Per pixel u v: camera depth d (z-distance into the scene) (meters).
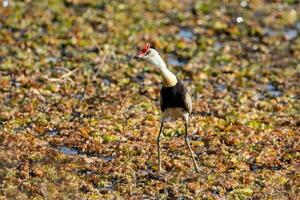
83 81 19.58
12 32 23.03
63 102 18.00
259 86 20.03
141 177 14.44
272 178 14.45
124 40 22.84
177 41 22.97
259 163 15.26
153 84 19.75
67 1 25.77
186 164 14.95
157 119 17.25
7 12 24.52
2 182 13.91
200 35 23.80
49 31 23.16
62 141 15.95
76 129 16.53
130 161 15.02
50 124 16.80
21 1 25.64
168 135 16.44
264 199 13.70
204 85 19.81
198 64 21.31
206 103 18.42
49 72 20.05
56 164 14.76
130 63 21.03
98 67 20.55
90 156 15.41
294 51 22.66
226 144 16.12
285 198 13.75
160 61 13.89
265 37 23.75
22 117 17.11
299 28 24.80
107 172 14.59
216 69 21.02
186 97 14.03
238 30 24.08
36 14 24.45
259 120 17.45
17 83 19.22
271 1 27.08
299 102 18.88
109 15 24.81
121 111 17.72
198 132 16.58
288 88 19.98
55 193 13.62
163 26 24.27
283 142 16.23
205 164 15.01
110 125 16.78
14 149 15.25
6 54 21.27
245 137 16.38
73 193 13.66
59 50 21.80
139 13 25.22
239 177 14.45
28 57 21.06
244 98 18.89
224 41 23.48
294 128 17.09
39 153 15.12
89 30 23.36
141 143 15.91
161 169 14.73
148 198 13.66
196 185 13.99
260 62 21.91
